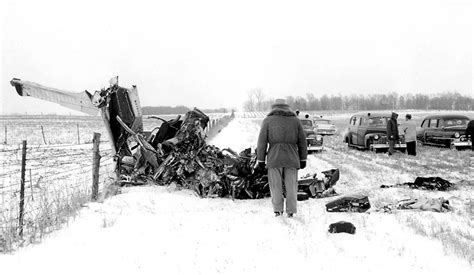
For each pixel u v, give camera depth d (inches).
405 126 794.2
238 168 384.5
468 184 449.4
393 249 224.2
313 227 268.2
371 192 400.8
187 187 401.4
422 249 224.7
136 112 435.5
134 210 316.5
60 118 3607.3
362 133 907.4
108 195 365.7
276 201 301.6
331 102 5797.2
